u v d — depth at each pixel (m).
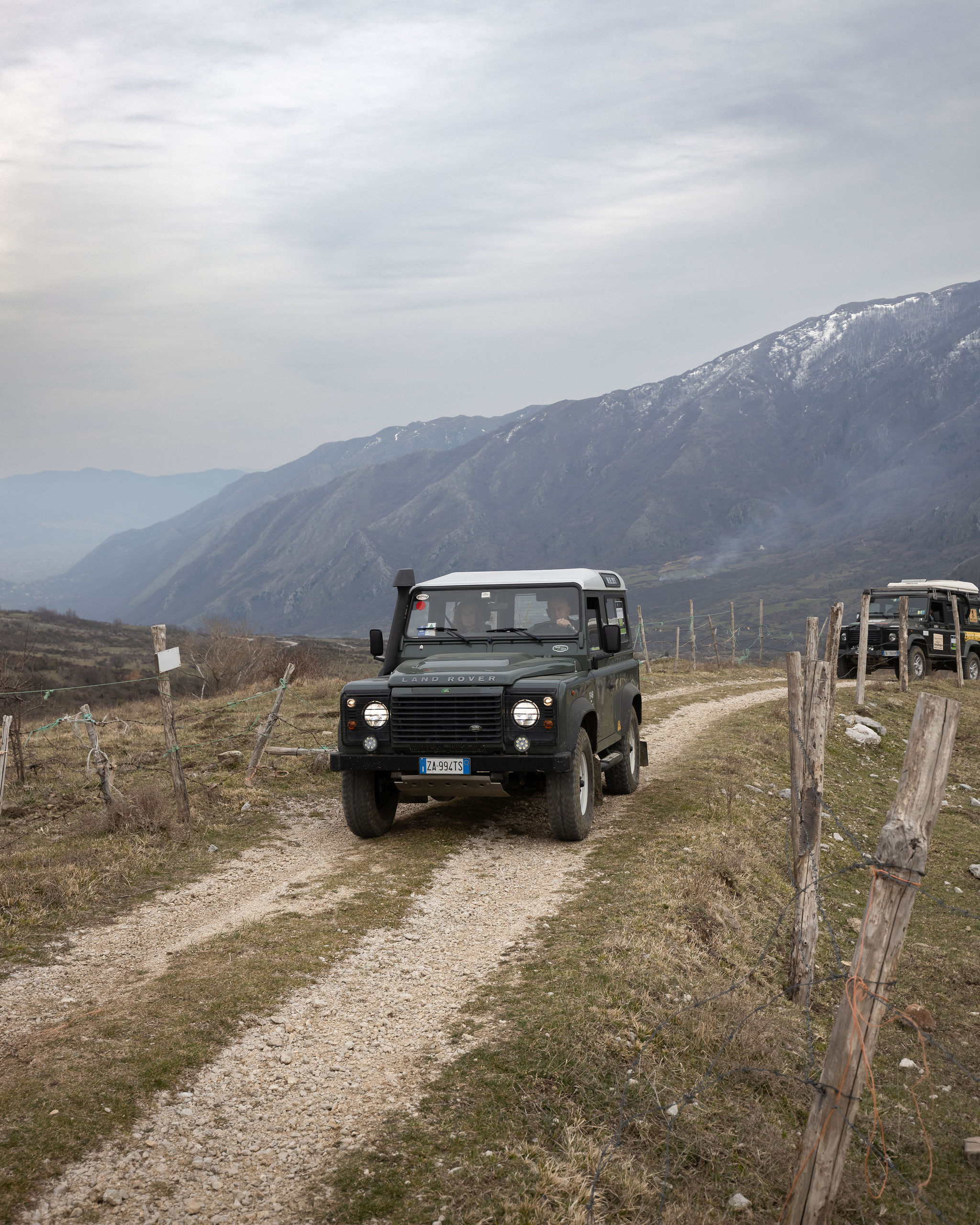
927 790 3.62
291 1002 5.80
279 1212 3.80
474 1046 5.25
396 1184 4.02
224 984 5.98
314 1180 4.02
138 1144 4.18
